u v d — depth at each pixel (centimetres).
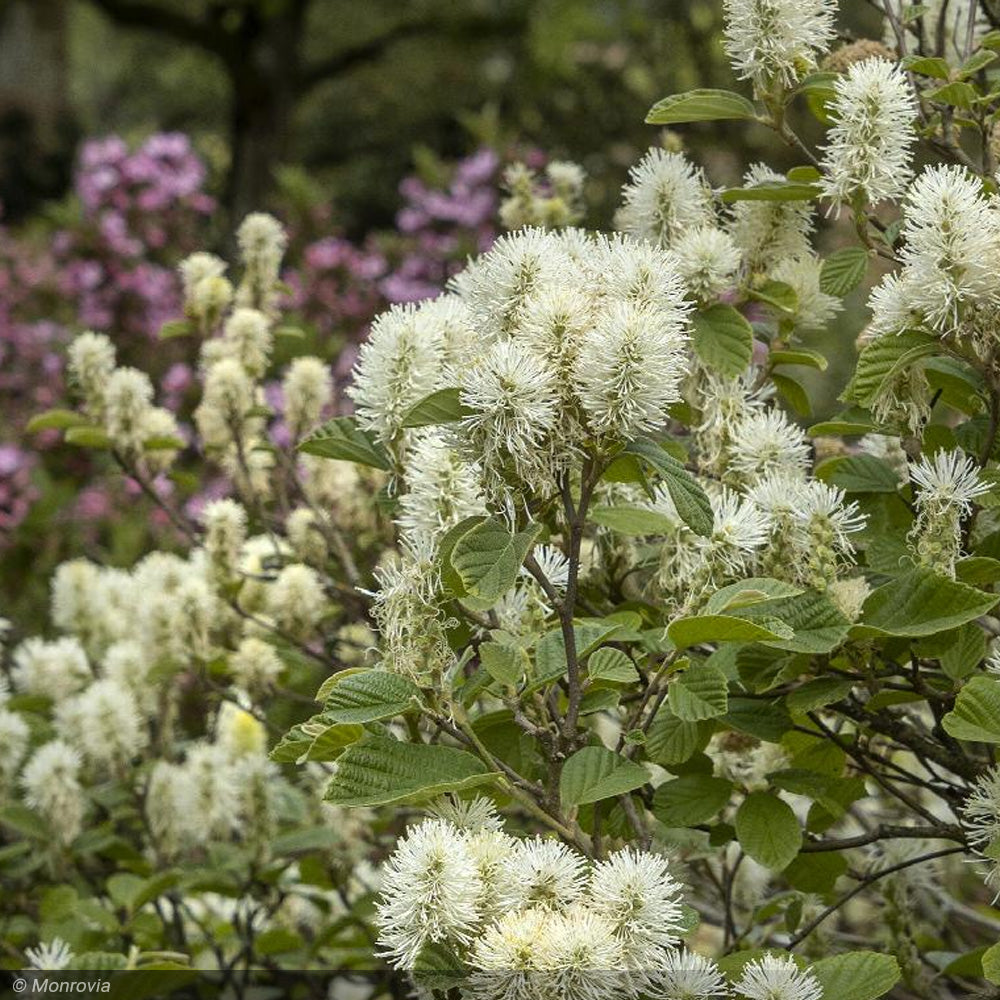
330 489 348
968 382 210
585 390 171
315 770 366
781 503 201
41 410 741
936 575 192
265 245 368
